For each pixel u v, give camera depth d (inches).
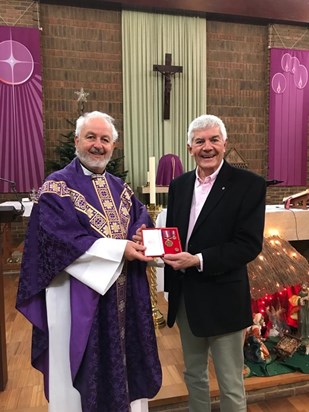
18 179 215.3
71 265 57.8
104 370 60.1
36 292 59.4
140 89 230.5
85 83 225.5
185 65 236.4
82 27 222.2
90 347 57.7
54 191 58.5
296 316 103.0
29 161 215.9
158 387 65.0
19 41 208.7
